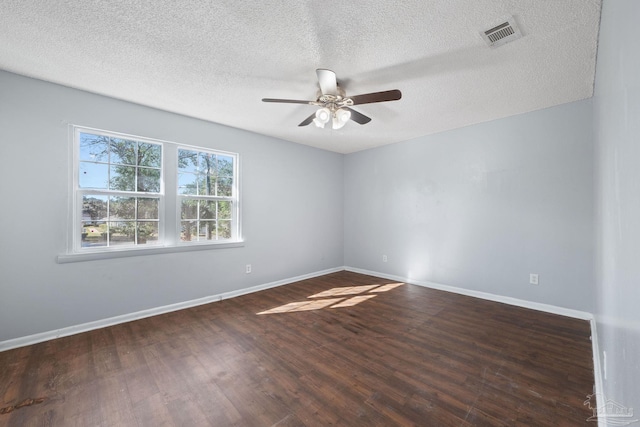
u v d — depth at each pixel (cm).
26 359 211
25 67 221
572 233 286
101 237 275
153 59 209
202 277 339
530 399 165
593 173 263
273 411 158
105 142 278
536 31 174
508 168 328
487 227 346
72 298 255
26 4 153
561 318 284
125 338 246
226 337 249
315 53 200
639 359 65
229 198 370
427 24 169
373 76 231
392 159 452
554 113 295
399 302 341
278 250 421
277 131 385
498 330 259
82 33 179
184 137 324
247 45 191
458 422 148
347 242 528
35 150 239
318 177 482
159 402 165
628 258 79
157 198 310
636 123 65
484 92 262
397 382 183
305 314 304
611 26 112
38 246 240
